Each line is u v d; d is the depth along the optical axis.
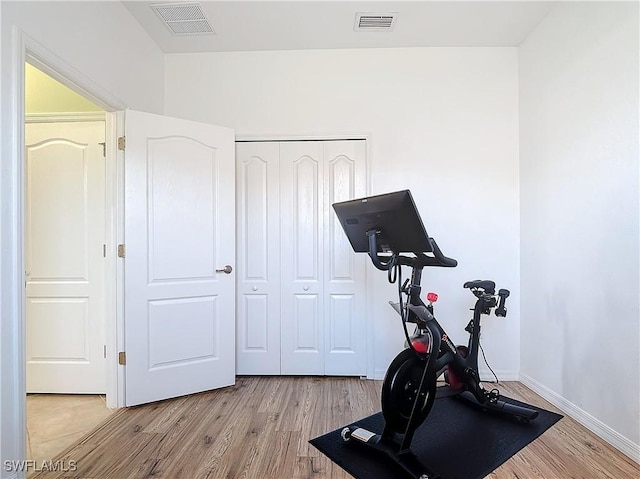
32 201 2.70
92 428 2.20
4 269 1.59
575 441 2.03
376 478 1.71
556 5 2.47
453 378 2.20
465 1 2.44
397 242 1.84
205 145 2.77
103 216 2.70
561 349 2.43
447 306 2.99
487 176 2.97
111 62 2.37
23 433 1.66
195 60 3.09
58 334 2.70
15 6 1.63
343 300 3.06
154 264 2.57
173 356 2.63
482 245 2.97
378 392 2.73
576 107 2.29
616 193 1.98
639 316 1.84
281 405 2.51
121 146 2.48
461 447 1.96
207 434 2.12
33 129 2.71
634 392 1.86
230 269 2.85
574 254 2.31
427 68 3.00
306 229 3.07
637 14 1.84
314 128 3.04
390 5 2.49
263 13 2.57
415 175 3.00
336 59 3.04
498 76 2.98
